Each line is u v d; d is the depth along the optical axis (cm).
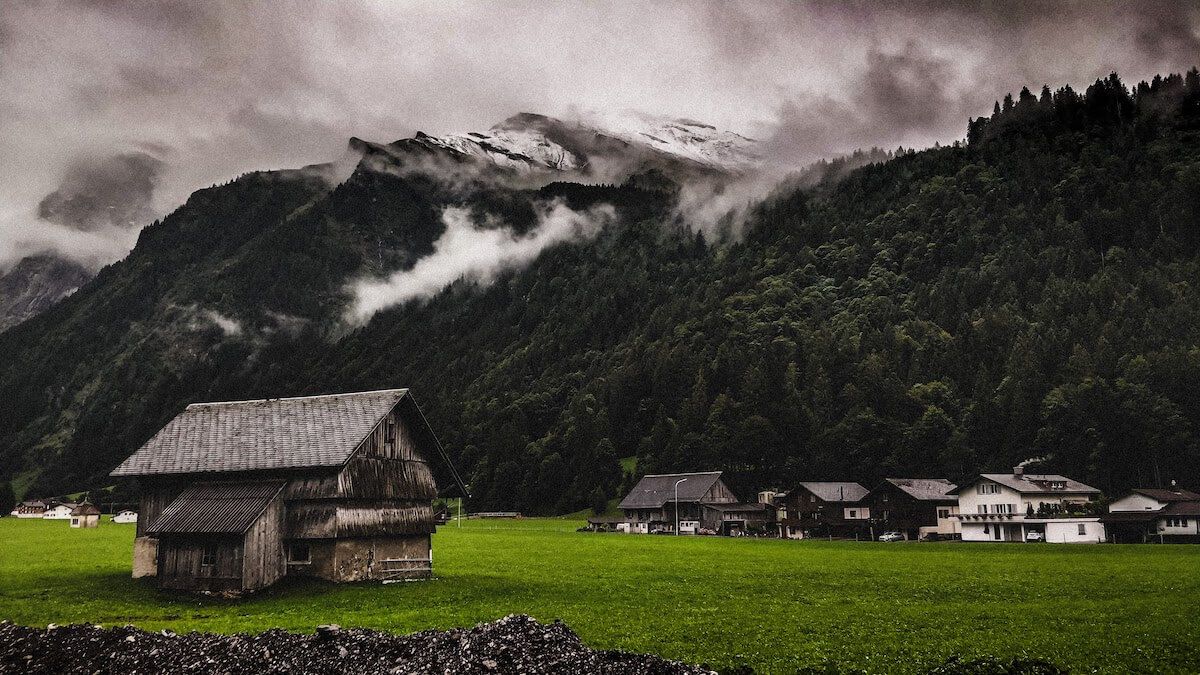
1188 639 3741
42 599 5153
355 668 2909
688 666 2912
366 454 5950
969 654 3475
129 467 6050
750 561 8281
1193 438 17350
